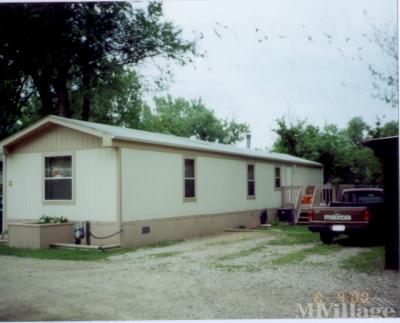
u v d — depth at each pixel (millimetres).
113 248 13234
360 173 33625
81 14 24625
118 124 32188
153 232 14852
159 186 15227
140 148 14383
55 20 23125
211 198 18281
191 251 12891
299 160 26984
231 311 6859
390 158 9922
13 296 7801
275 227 20719
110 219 13617
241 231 18781
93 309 6992
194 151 17234
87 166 14094
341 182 33062
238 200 20328
